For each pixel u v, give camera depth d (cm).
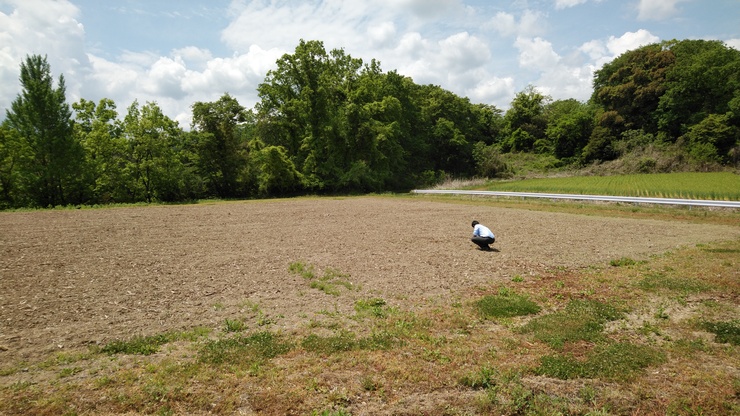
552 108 9706
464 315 777
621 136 6888
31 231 1767
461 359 586
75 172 3594
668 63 6838
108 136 4134
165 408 453
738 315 775
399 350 612
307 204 3572
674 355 606
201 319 741
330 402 475
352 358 582
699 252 1352
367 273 1089
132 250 1371
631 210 2733
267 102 5197
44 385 497
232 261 1217
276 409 459
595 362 570
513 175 6656
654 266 1166
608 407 477
